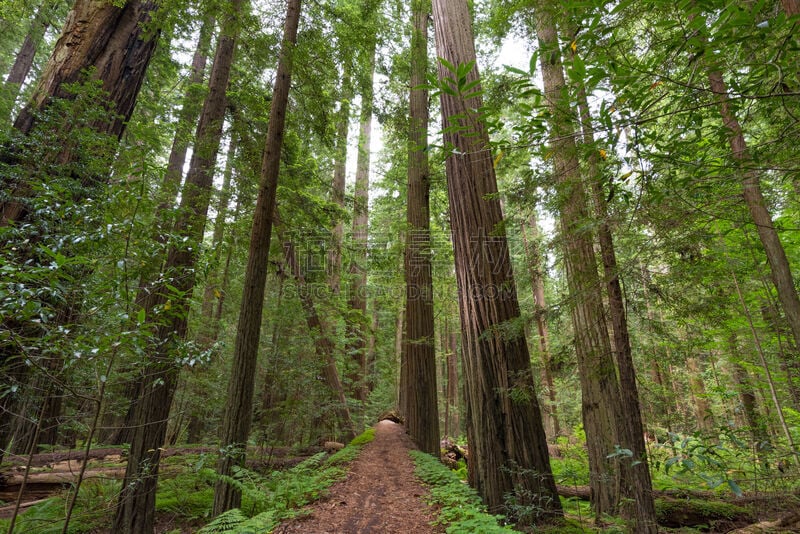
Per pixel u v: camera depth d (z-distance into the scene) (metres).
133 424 4.99
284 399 8.11
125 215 3.26
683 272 3.35
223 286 9.05
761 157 2.09
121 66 6.68
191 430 10.83
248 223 7.62
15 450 5.12
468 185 5.67
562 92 1.97
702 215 2.79
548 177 3.25
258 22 5.32
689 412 8.98
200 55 12.53
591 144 2.08
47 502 4.75
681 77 1.82
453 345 19.48
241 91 7.41
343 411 10.15
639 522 3.25
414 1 9.20
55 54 6.25
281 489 4.23
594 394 5.13
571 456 9.48
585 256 3.69
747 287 5.67
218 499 4.02
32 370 2.87
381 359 15.11
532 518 4.21
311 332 8.89
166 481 6.57
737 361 6.53
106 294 2.85
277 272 9.39
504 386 4.80
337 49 6.02
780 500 2.97
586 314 4.90
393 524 3.71
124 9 6.74
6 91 8.41
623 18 2.19
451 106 6.01
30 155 4.82
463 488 4.67
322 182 10.22
